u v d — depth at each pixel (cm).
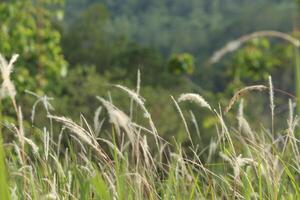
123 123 349
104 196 347
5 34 1866
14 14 1923
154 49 8156
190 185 405
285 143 396
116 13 19100
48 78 1969
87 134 370
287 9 14075
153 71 7644
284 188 387
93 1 17738
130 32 18188
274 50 2452
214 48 14362
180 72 2364
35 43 1950
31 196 374
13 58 312
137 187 379
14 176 389
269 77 377
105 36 9800
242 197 390
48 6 1992
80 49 9625
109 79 4638
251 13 14312
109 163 378
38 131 408
